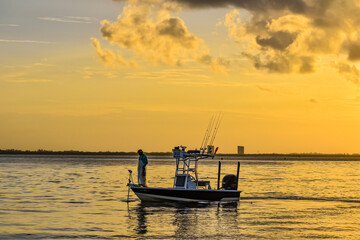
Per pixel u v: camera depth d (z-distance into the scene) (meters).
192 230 23.56
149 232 22.91
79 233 22.45
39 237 21.48
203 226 24.72
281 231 23.59
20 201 34.56
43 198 36.66
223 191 34.91
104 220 26.17
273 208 32.16
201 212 29.70
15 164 132.50
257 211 30.52
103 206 32.06
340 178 70.56
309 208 32.34
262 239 21.66
